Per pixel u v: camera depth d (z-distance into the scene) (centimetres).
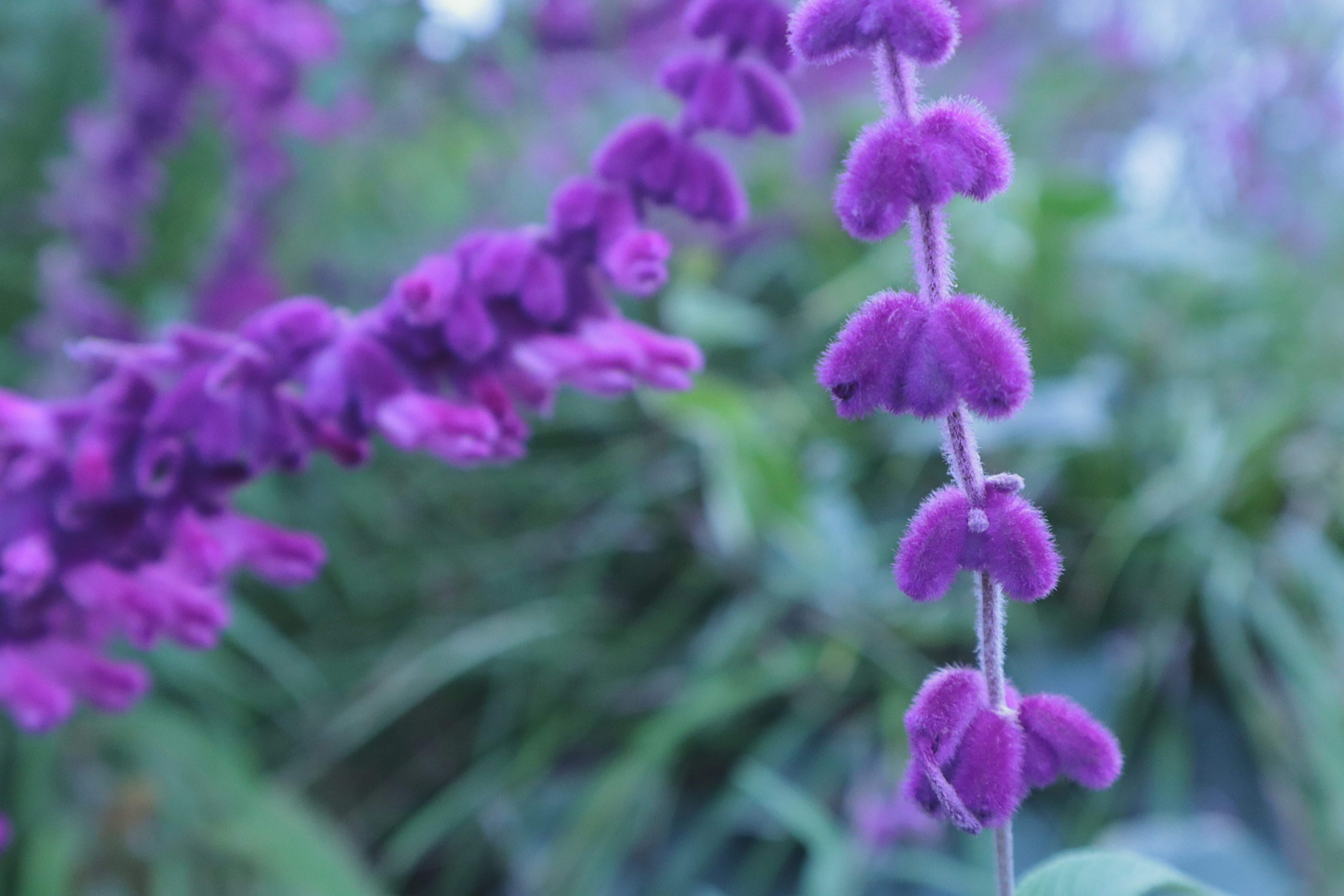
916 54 29
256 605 92
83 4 90
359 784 88
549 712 85
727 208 36
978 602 31
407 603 93
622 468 97
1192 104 114
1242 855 63
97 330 78
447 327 35
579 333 36
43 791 71
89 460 36
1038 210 96
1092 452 86
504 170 112
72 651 39
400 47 110
